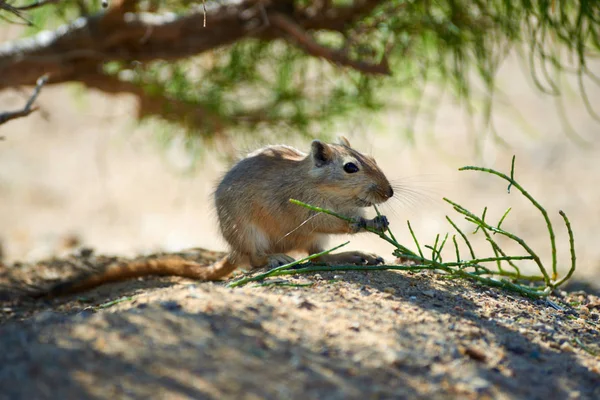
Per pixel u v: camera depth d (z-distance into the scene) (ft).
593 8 37.63
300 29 39.63
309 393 18.30
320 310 23.26
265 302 23.32
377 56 41.52
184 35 40.96
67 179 83.61
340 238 38.75
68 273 37.27
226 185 32.60
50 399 17.34
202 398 17.71
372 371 19.63
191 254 37.96
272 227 32.14
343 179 30.78
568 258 58.13
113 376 18.26
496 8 37.14
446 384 19.52
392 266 27.58
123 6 39.37
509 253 61.11
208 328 20.95
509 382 20.18
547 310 27.12
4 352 19.34
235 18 41.06
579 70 35.76
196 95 44.09
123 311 22.47
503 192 77.71
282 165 32.22
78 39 40.06
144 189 81.41
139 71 42.01
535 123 94.22
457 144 88.84
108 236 67.41
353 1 41.34
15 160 87.86
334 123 46.47
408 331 22.33
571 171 82.02
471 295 26.99
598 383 20.95
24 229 68.03
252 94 46.39
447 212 72.74
